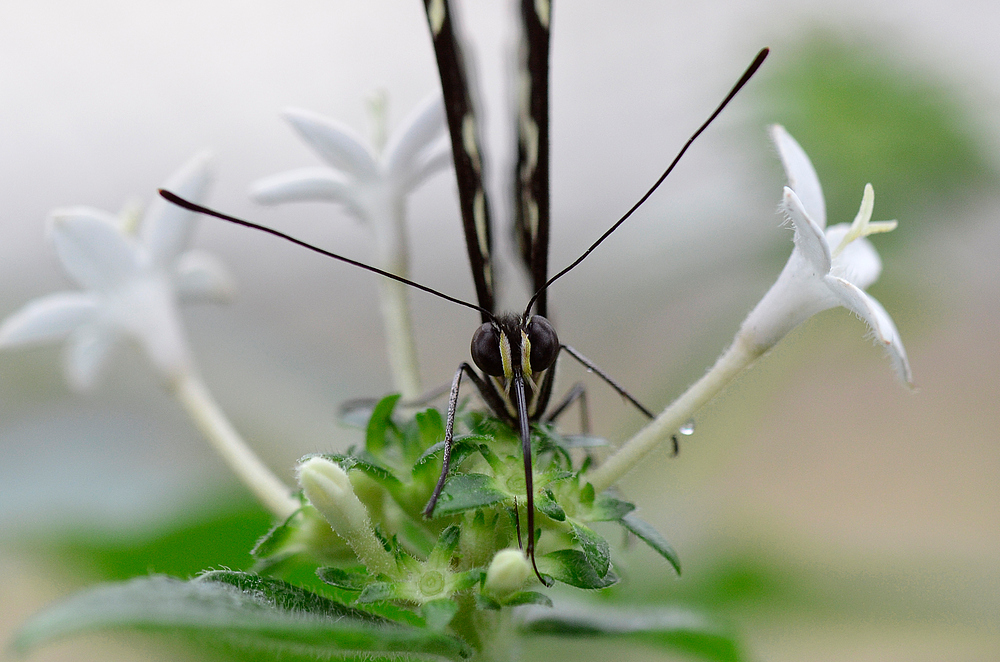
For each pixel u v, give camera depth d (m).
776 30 0.20
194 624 0.15
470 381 0.17
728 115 0.20
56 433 0.20
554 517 0.16
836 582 0.19
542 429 0.16
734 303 0.20
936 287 0.20
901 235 0.20
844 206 0.20
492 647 0.16
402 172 0.18
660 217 0.20
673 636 0.18
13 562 0.19
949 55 0.20
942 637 0.19
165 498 0.19
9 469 0.19
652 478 0.19
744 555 0.19
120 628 0.15
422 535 0.17
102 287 0.18
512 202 0.18
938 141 0.20
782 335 0.16
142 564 0.19
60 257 0.18
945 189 0.20
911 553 0.19
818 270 0.16
